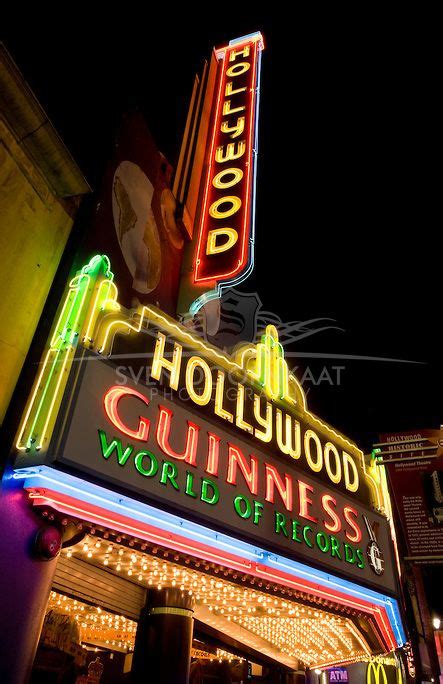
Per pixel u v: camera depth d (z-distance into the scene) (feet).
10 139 25.91
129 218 35.32
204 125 50.47
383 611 37.63
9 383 23.52
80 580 27.58
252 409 33.76
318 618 39.17
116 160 35.04
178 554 24.64
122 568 28.96
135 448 24.07
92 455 21.93
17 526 20.72
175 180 43.60
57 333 24.58
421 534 54.95
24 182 26.71
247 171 45.09
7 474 21.16
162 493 24.22
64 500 20.89
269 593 29.32
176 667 28.84
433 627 69.41
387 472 58.75
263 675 58.44
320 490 36.22
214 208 44.21
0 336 23.65
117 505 22.33
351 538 36.70
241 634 48.19
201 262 41.55
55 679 28.99
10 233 25.34
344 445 42.55
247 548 27.86
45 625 29.01
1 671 18.66
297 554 30.73
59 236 28.84
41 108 26.63
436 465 57.57
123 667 49.52
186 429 27.58
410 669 64.85
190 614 31.22
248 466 30.66
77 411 22.16
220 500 27.37
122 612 29.76
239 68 54.75
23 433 21.93
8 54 24.84
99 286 26.53
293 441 36.45
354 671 68.69
